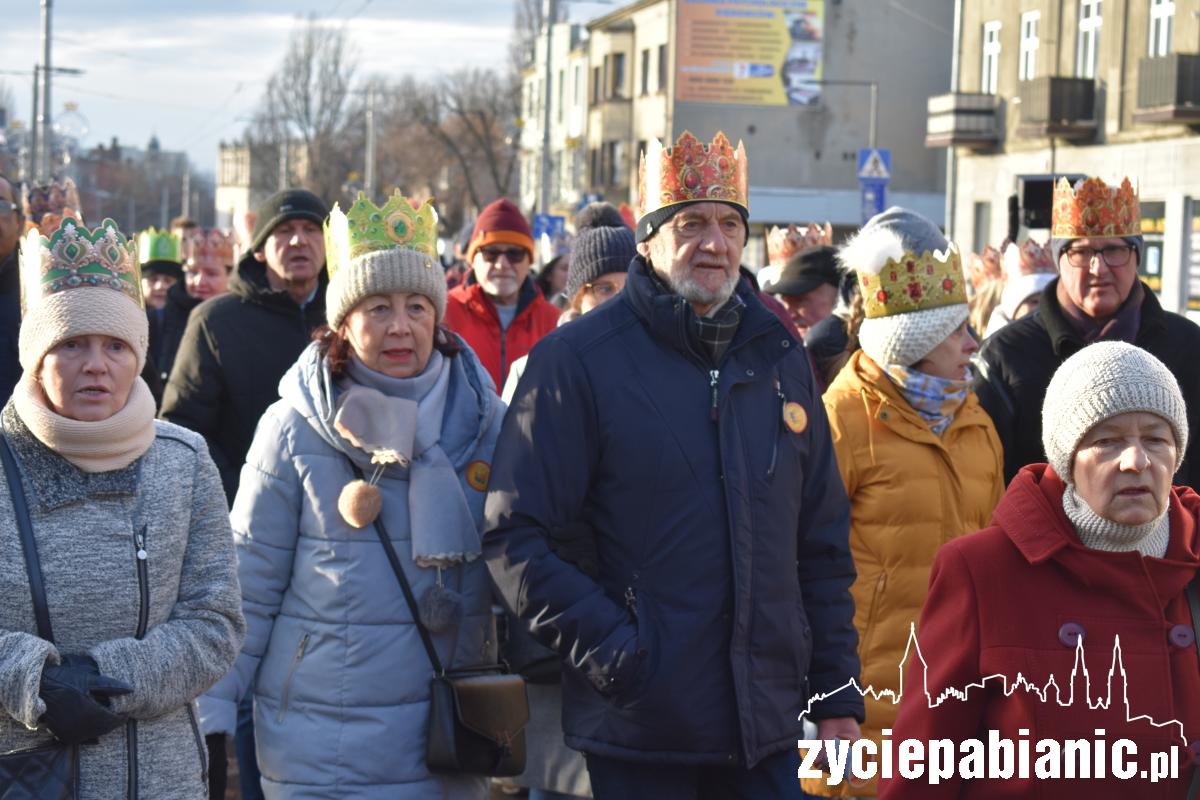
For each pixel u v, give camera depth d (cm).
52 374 351
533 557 401
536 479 407
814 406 430
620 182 5019
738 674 400
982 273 1055
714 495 404
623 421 406
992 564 333
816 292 722
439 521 430
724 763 402
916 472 479
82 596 348
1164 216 2597
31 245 356
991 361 556
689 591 400
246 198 9238
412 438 432
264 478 438
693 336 410
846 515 439
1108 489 320
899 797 340
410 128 7038
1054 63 2878
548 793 492
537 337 762
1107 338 548
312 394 436
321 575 431
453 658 435
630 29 4931
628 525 405
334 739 427
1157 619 325
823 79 4053
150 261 1149
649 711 397
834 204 4178
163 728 361
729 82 3884
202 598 368
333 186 6856
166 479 365
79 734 338
